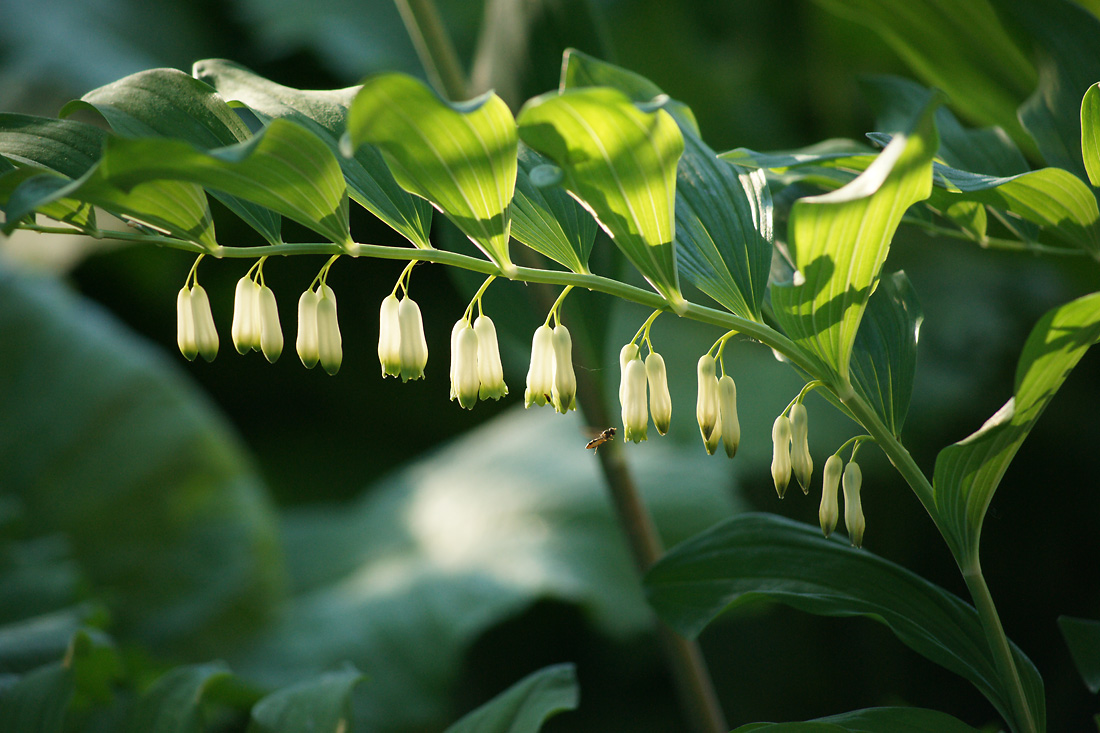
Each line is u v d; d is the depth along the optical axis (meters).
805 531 0.79
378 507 2.57
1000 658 0.75
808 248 0.71
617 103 0.69
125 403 2.08
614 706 2.46
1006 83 0.85
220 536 2.05
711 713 0.87
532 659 2.49
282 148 0.70
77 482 1.99
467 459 2.54
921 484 0.75
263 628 2.01
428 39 0.89
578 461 2.31
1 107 2.32
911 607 0.77
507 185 0.72
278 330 0.74
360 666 1.88
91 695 0.85
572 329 0.87
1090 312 0.70
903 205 0.71
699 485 2.18
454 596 1.98
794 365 0.75
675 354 2.47
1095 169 0.75
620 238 0.73
